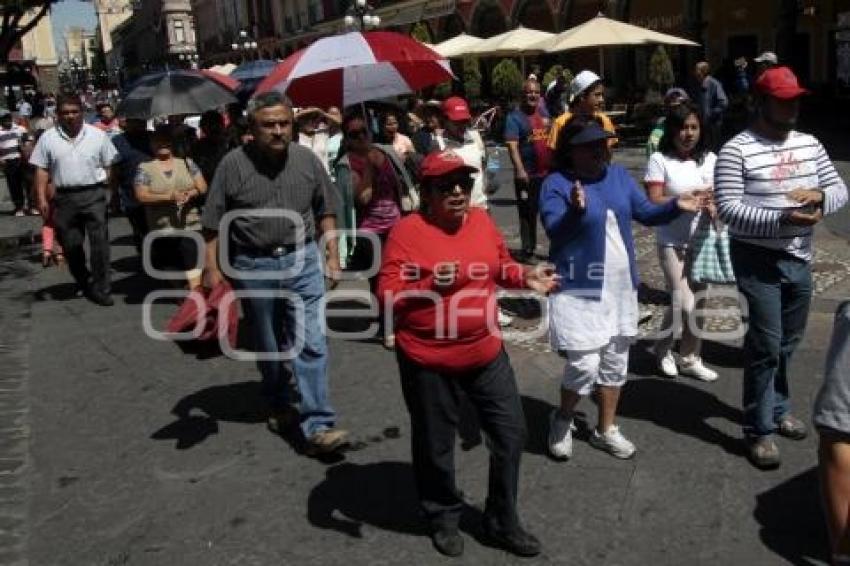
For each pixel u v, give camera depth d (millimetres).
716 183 3889
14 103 31359
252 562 3422
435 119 6781
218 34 71438
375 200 5867
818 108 22234
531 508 3705
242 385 5520
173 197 7195
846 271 7113
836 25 22688
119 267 9539
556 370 5395
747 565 3221
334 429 4457
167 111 7445
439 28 36156
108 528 3748
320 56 6203
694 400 4781
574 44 15555
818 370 5047
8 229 12945
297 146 4328
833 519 2396
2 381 5824
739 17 26016
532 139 7906
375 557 3408
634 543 3398
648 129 20094
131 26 105938
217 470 4273
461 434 4504
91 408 5234
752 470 3939
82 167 7648
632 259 3898
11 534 3723
